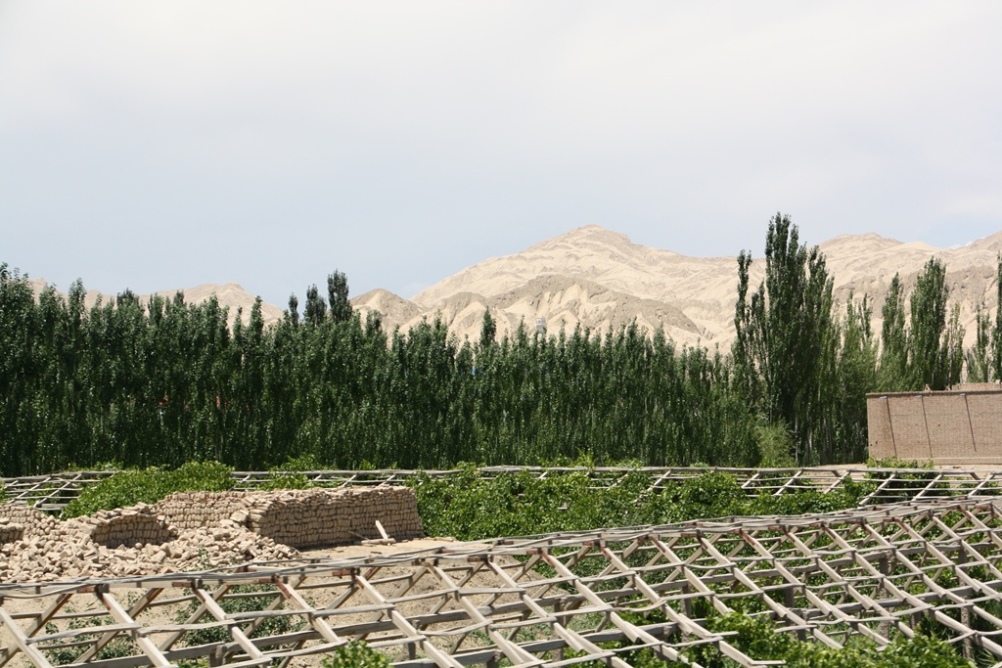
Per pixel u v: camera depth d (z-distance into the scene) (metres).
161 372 47.12
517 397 54.12
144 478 38.50
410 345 52.50
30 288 45.22
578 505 37.31
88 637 19.27
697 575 21.72
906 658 16.62
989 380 72.88
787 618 19.33
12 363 43.72
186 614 21.20
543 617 17.25
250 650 15.06
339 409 50.31
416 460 50.94
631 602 20.67
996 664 18.70
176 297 49.22
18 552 24.38
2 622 14.80
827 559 23.25
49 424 44.31
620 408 56.16
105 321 46.38
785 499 38.97
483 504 38.56
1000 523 30.30
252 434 48.47
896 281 70.06
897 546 24.22
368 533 33.81
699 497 39.62
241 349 48.91
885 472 42.00
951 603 21.84
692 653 17.23
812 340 63.28
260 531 29.58
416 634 15.82
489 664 15.84
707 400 58.75
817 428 63.69
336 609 16.27
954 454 52.25
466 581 19.83
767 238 64.00
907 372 68.12
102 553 25.03
